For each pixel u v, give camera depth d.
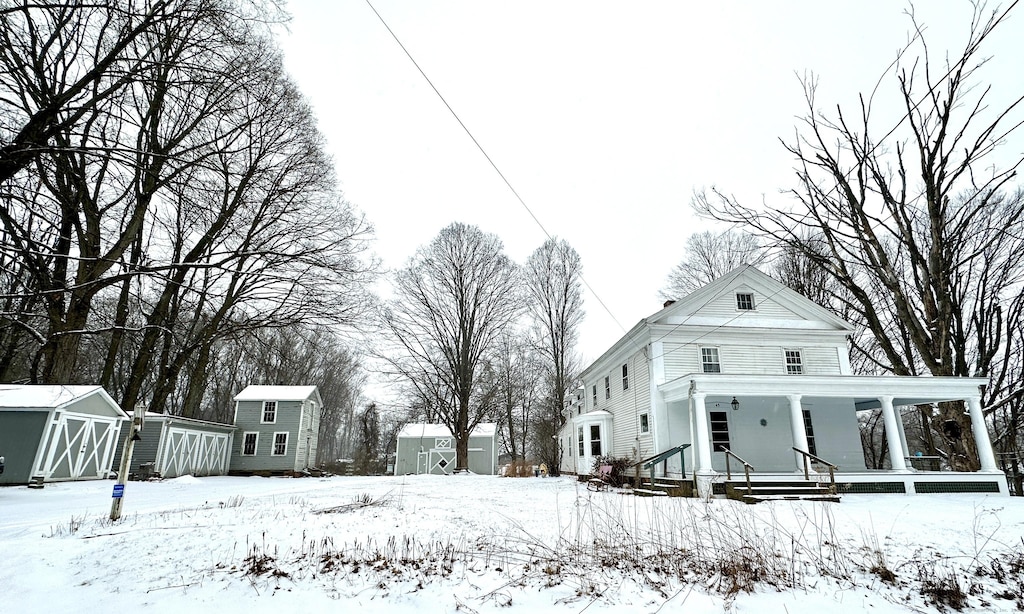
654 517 10.02
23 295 6.08
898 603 5.68
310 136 17.97
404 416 48.97
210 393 49.12
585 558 6.95
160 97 8.45
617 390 24.05
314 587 5.43
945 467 21.64
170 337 24.55
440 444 41.94
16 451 18.20
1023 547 8.10
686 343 20.17
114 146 7.00
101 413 21.56
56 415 19.00
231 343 33.88
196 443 27.67
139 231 16.58
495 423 48.09
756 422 19.58
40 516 9.84
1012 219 18.70
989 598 5.91
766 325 21.00
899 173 18.97
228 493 15.85
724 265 36.78
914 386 17.34
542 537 8.20
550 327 38.50
